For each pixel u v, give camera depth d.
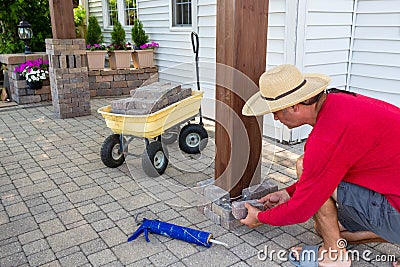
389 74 3.80
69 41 5.02
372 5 3.81
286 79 1.67
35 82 5.93
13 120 5.13
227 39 2.20
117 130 3.16
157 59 6.88
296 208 1.75
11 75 6.26
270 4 3.90
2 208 2.65
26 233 2.33
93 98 6.57
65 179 3.13
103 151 3.27
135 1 7.48
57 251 2.14
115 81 6.69
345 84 4.21
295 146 3.92
